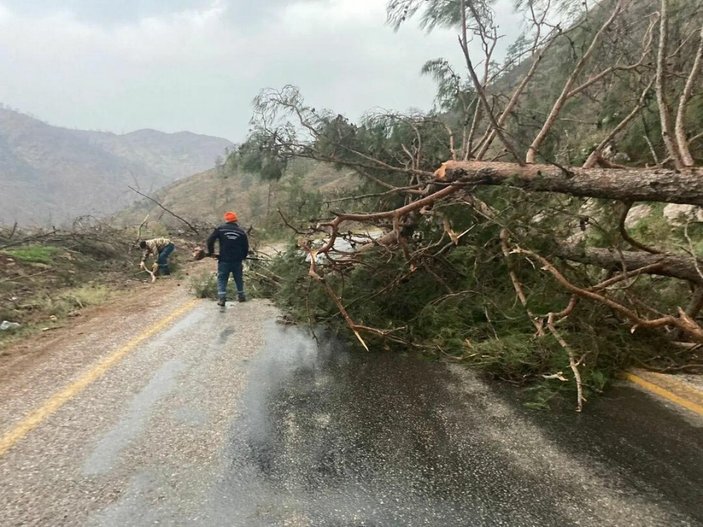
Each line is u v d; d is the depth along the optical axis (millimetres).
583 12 6430
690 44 6141
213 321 6367
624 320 4711
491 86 7730
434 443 3193
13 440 3156
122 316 6613
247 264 8594
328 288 5336
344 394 3996
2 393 3904
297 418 3531
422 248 5926
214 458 2971
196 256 7453
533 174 4793
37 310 6676
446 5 6125
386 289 5809
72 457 2965
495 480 2779
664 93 4695
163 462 2922
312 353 5074
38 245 10422
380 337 5320
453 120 7898
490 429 3400
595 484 2748
